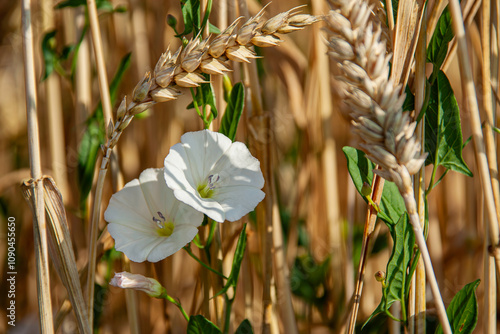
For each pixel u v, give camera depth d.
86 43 0.33
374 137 0.23
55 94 0.34
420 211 0.26
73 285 0.27
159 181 0.27
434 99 0.27
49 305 0.27
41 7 0.36
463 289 0.27
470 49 0.35
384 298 0.26
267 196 0.30
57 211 0.27
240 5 0.29
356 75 0.23
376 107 0.23
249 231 0.32
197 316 0.27
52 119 0.34
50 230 0.27
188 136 0.26
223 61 0.25
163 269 0.34
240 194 0.26
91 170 0.32
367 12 0.23
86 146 0.32
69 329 0.34
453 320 0.27
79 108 0.33
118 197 0.26
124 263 0.30
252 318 0.34
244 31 0.24
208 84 0.27
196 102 0.28
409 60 0.25
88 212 0.32
